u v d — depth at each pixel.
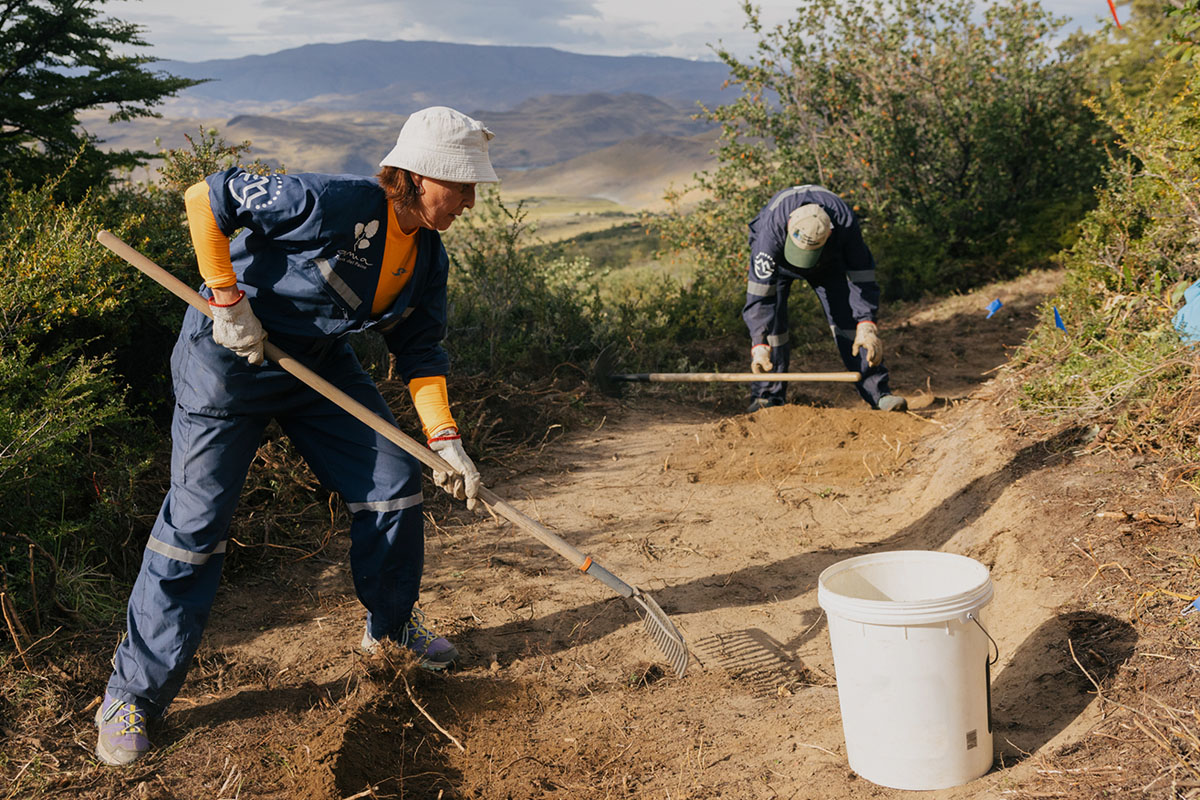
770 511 5.23
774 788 2.72
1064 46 12.40
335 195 2.85
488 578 4.44
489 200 8.91
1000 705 2.99
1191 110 5.13
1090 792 2.35
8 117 11.18
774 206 6.54
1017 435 4.97
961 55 12.41
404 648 3.33
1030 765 2.59
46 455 3.80
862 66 12.15
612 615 4.06
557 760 2.99
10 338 4.24
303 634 3.84
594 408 7.38
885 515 5.11
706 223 12.40
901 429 6.28
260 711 3.24
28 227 4.77
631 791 2.80
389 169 2.92
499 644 3.82
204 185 2.84
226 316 2.88
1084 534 3.70
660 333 9.89
